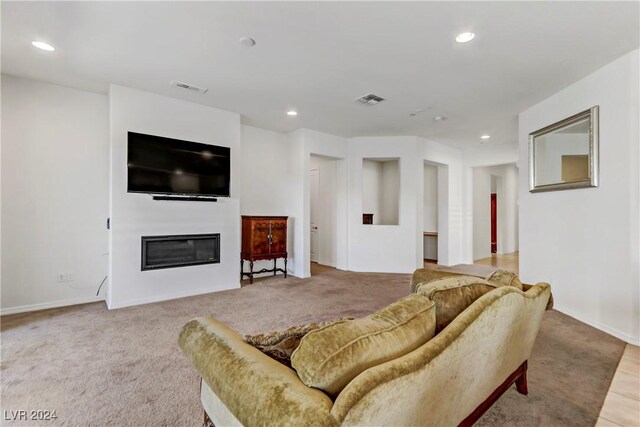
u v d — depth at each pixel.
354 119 4.68
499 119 4.57
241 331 2.81
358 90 3.57
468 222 6.91
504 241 8.64
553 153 3.54
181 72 3.15
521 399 1.82
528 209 3.94
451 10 2.14
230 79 3.30
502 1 2.04
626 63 2.68
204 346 1.16
